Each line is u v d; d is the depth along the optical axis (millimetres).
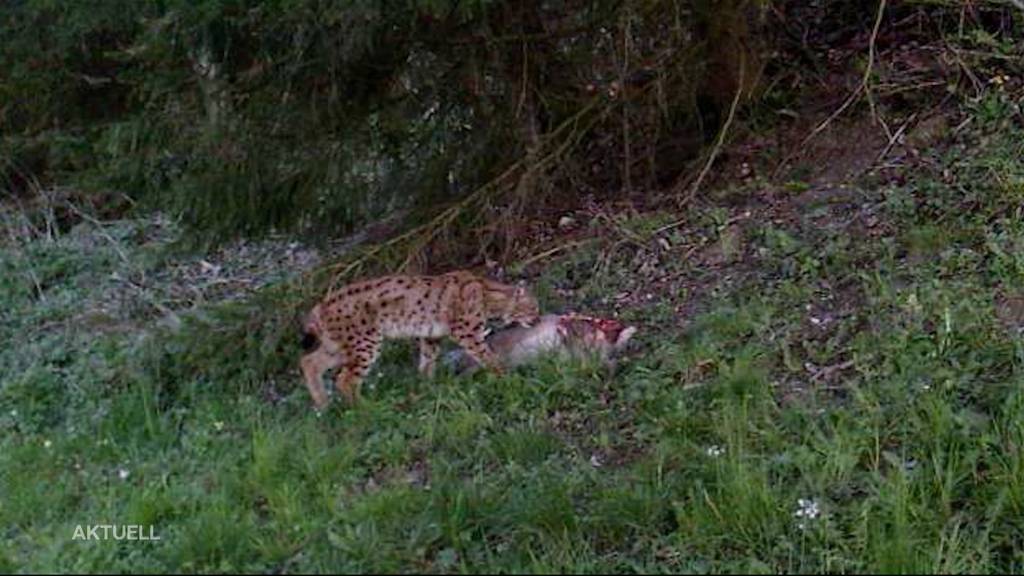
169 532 5520
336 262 7977
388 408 6707
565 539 5289
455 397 6703
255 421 6770
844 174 8461
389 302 6949
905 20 9539
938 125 8438
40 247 10664
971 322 6480
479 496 5508
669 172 9383
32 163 11430
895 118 8766
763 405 6168
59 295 9719
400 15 7410
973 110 8398
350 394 6941
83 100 9867
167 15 7195
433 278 7066
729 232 8148
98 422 7051
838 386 6344
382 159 8336
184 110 7723
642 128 9117
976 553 5109
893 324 6691
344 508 5605
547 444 6109
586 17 8273
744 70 8789
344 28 7152
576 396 6605
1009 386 5934
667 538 5293
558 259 8438
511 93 8406
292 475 6020
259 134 7773
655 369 6781
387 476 6020
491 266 8516
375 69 7855
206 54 7402
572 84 8672
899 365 6293
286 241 8953
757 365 6648
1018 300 6684
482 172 8648
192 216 8016
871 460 5652
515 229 8641
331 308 6949
